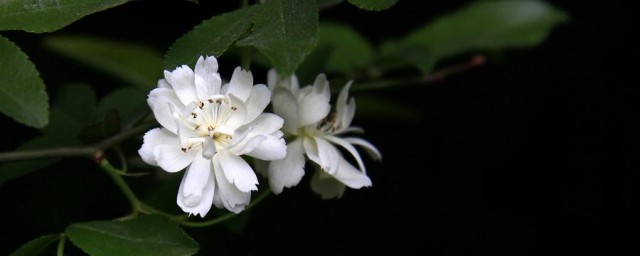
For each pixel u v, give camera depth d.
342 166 0.34
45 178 0.43
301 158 0.34
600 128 0.48
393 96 0.48
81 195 0.43
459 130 0.48
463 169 0.48
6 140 0.44
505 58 0.48
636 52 0.48
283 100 0.33
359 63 0.44
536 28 0.44
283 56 0.29
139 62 0.43
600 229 0.48
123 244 0.32
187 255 0.31
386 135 0.48
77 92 0.37
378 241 0.47
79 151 0.33
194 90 0.31
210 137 0.31
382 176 0.47
